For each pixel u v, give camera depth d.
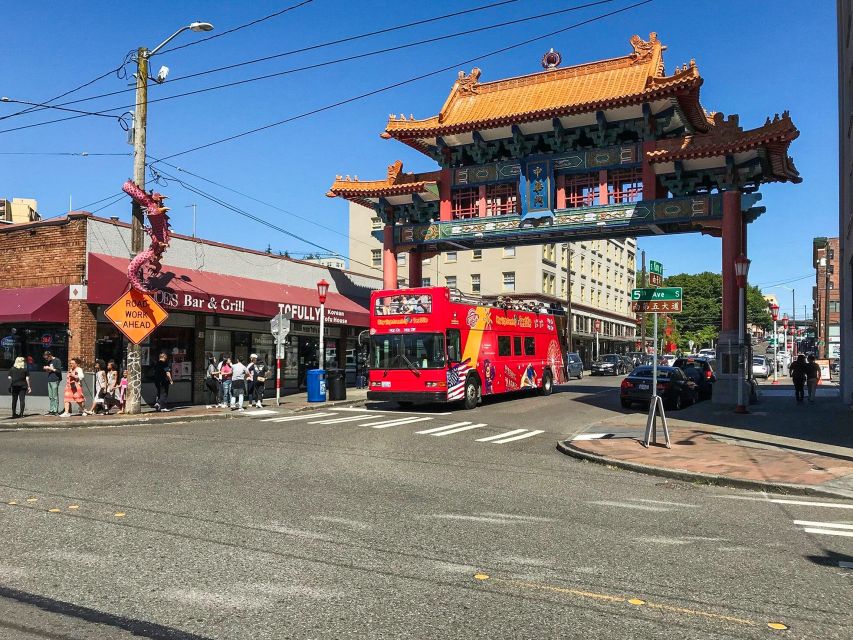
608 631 4.43
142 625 4.46
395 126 27.62
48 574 5.51
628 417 19.89
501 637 4.31
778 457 12.35
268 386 28.45
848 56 22.75
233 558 5.97
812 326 99.50
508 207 28.53
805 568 5.98
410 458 12.52
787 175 24.02
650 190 24.64
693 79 22.11
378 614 4.68
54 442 14.34
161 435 15.75
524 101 26.86
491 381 24.38
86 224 21.00
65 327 21.50
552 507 8.44
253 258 27.06
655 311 14.04
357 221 57.16
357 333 34.78
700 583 5.46
